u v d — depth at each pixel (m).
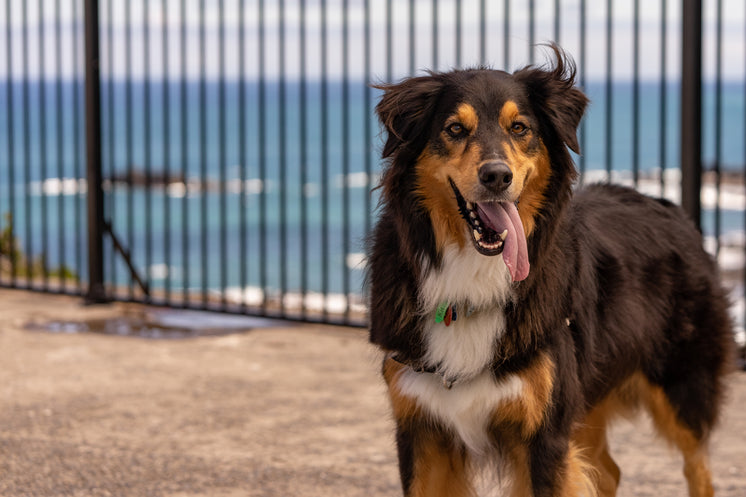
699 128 5.54
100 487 3.81
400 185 3.16
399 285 3.15
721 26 5.52
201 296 8.04
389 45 6.29
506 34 6.05
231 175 39.78
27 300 7.66
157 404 4.89
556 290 3.10
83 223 25.77
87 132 7.30
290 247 24.33
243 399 4.99
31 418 4.62
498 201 2.95
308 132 57.12
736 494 3.83
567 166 3.17
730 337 3.95
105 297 7.40
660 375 3.72
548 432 3.07
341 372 5.51
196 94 75.12
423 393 3.12
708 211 27.78
